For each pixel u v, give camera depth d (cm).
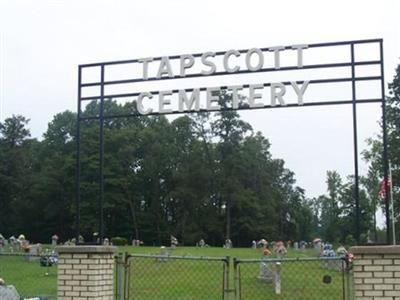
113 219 7375
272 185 8169
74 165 7206
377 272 779
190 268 2056
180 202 7619
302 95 894
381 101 864
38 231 7519
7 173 7956
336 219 7475
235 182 7500
